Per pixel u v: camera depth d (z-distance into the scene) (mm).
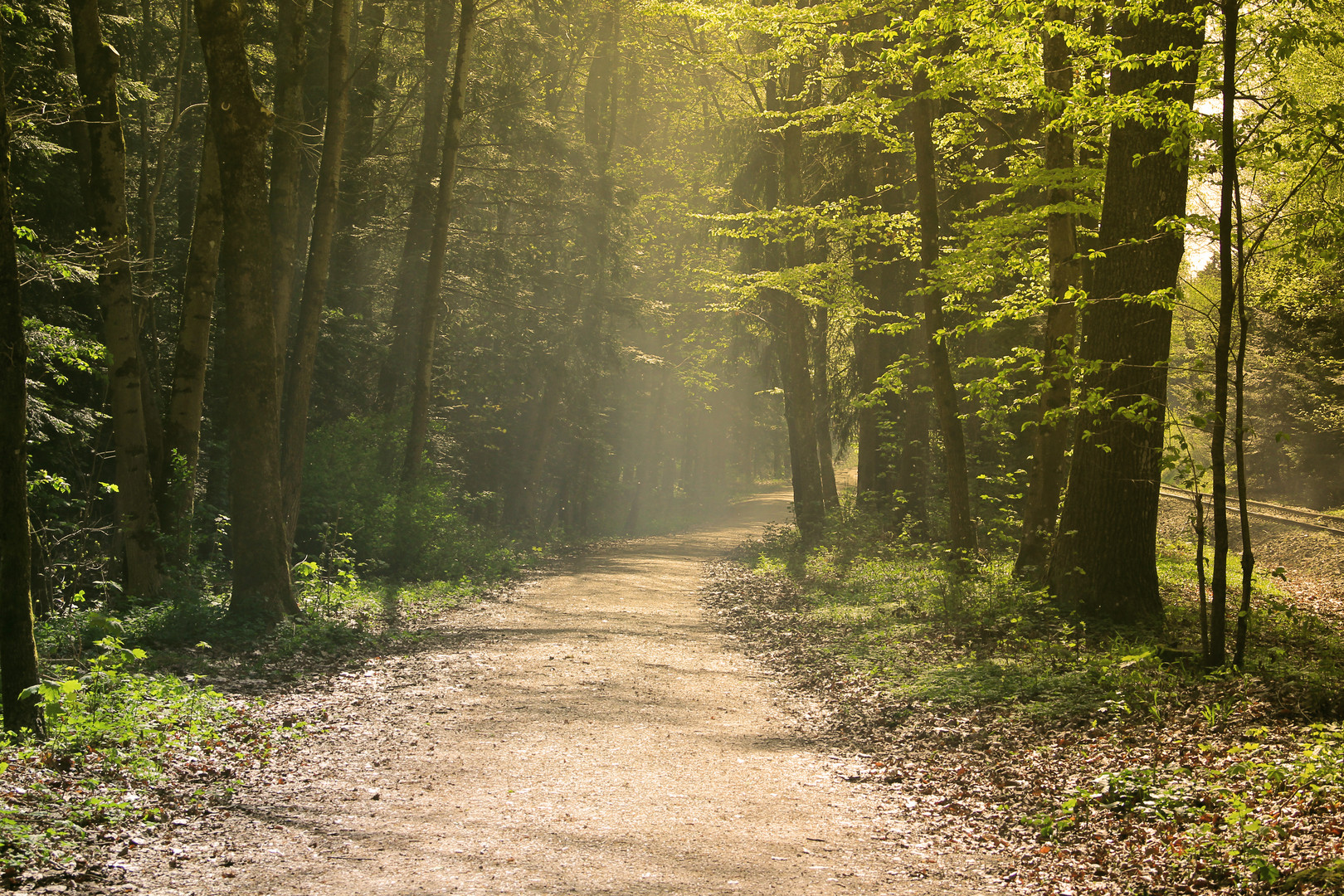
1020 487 20422
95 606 12727
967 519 15477
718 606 16969
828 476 30562
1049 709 7922
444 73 25797
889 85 20375
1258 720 6887
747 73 22109
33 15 14672
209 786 6102
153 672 9297
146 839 5082
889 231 17703
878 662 10625
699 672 10969
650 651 12164
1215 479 8328
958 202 20188
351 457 20688
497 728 8062
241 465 12578
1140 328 10875
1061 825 5539
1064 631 10406
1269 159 8445
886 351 24312
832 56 20922
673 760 7262
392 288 30875
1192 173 9484
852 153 23125
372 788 6324
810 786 6668
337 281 24516
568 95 38500
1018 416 20250
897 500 21406
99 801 5316
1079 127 12609
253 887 4570
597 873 4875
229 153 12367
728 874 4930
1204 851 4844
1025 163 13961
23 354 6414
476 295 27766
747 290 19562
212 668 9844
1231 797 5320
